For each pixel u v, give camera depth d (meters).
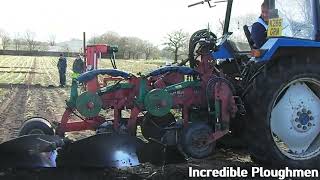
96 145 4.91
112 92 5.59
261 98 5.29
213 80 5.70
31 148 4.87
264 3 5.71
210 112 5.67
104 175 4.96
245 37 6.29
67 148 4.86
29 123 5.48
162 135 5.87
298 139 5.52
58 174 4.84
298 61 5.36
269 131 5.33
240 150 6.55
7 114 10.95
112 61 7.20
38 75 26.89
